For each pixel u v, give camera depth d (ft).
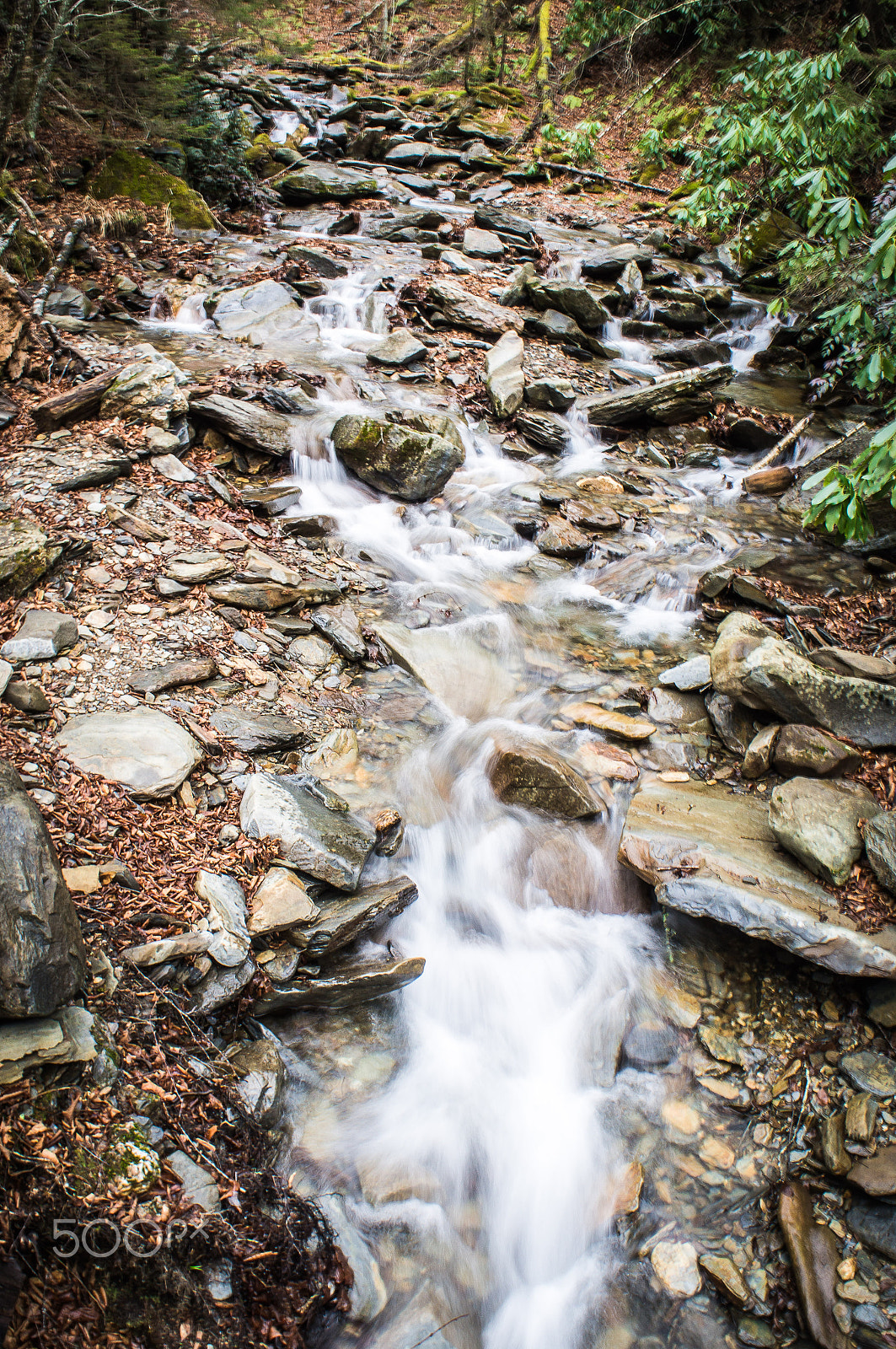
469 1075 11.16
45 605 14.60
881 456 12.48
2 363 21.24
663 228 46.55
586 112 61.57
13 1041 7.95
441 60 68.69
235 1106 9.06
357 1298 8.57
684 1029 11.86
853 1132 10.53
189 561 16.70
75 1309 7.03
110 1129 7.99
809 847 12.41
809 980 12.09
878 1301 9.37
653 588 19.70
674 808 13.55
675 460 26.30
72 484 17.58
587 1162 10.59
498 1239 9.92
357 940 11.77
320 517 19.90
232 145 40.75
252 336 27.30
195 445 20.75
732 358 34.22
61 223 30.04
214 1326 7.43
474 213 44.24
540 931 12.90
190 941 9.89
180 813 11.67
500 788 14.07
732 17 52.54
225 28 39.32
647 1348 9.20
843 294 26.94
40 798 10.87
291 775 13.10
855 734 14.67
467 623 17.87
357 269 34.32
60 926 8.49
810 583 19.94
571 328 31.83
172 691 13.80
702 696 16.52
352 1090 10.50
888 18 43.11
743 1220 10.14
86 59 33.73
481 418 25.72
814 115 26.03
